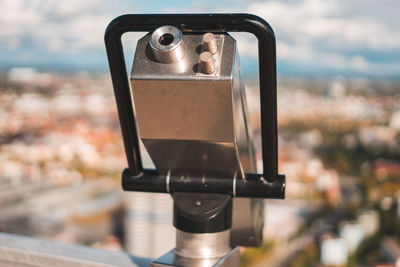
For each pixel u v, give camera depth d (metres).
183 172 0.50
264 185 0.47
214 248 0.50
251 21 0.38
